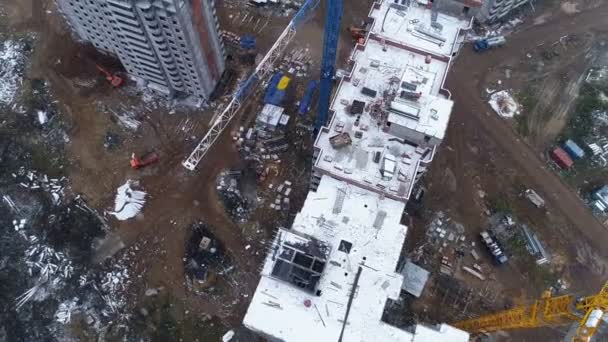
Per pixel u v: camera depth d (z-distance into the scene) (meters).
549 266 103.75
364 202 78.38
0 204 103.88
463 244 104.88
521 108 120.25
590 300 62.97
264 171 109.31
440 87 86.62
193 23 93.19
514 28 131.00
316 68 123.25
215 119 115.31
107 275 98.75
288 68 123.06
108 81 118.44
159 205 105.69
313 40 127.00
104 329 94.44
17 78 117.88
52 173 107.62
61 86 117.50
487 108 120.00
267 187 108.38
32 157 109.00
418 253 103.38
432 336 69.56
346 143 81.25
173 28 90.56
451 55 88.75
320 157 80.88
